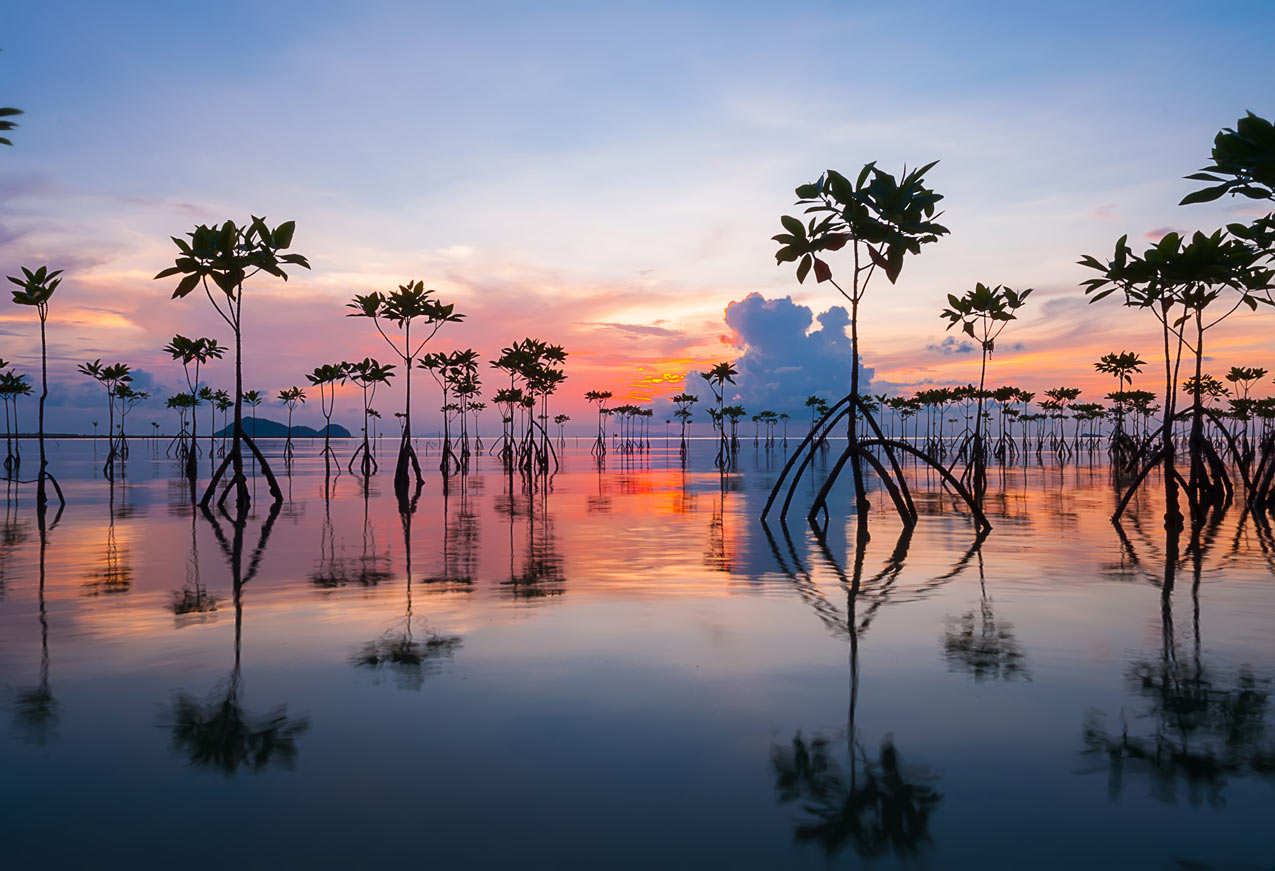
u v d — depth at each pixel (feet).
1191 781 15.52
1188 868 12.31
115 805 14.62
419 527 66.03
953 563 45.11
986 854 12.76
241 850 12.93
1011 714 19.39
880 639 27.12
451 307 124.57
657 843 13.17
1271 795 14.90
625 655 25.05
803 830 13.58
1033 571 41.98
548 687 21.71
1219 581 38.60
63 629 28.84
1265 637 27.12
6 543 55.11
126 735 18.17
